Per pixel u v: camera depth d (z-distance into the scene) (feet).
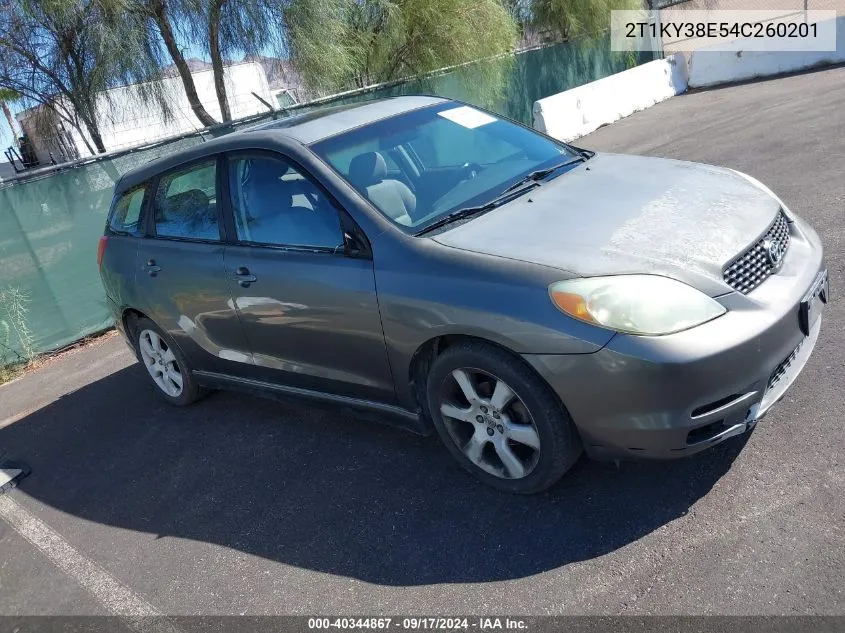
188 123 35.83
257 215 12.39
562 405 9.17
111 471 14.29
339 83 38.01
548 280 8.91
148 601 10.14
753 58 53.06
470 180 11.98
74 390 19.47
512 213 10.66
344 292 10.76
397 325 10.21
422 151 12.46
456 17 41.34
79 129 34.24
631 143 36.70
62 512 13.20
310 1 32.19
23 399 19.83
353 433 13.33
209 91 45.65
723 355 8.27
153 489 13.17
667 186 10.98
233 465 13.28
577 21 55.47
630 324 8.36
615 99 48.03
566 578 8.65
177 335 14.74
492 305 9.13
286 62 34.42
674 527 9.02
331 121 12.81
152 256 14.56
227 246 12.88
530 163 12.70
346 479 11.89
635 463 10.32
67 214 23.53
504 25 43.70
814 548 8.18
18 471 15.11
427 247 10.09
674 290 8.51
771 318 8.72
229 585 10.05
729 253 9.09
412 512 10.60
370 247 10.61
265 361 13.00
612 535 9.14
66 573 11.30
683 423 8.40
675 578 8.25
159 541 11.51
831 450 9.64
